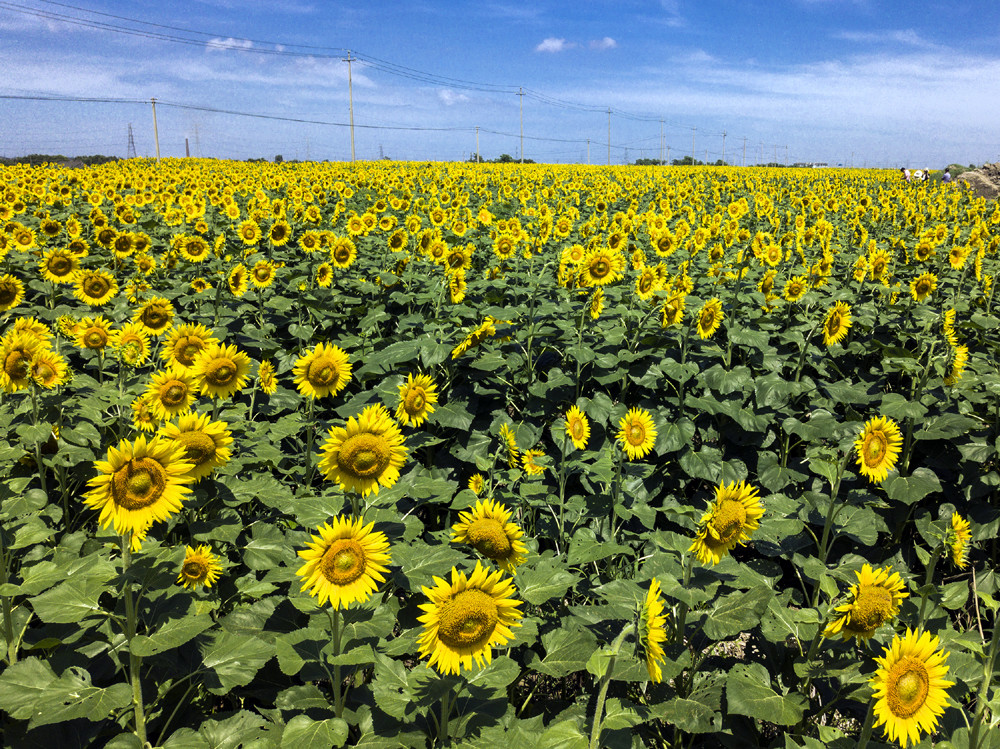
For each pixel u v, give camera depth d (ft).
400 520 12.24
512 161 314.76
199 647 11.06
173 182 80.79
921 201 67.72
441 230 40.57
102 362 20.06
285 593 13.98
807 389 21.53
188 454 11.04
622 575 15.87
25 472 16.89
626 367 22.07
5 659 11.06
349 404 19.72
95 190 63.52
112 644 10.79
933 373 21.49
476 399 21.61
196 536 12.26
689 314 22.86
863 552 18.83
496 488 16.48
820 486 19.76
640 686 12.74
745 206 55.21
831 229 38.73
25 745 10.12
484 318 24.11
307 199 59.62
